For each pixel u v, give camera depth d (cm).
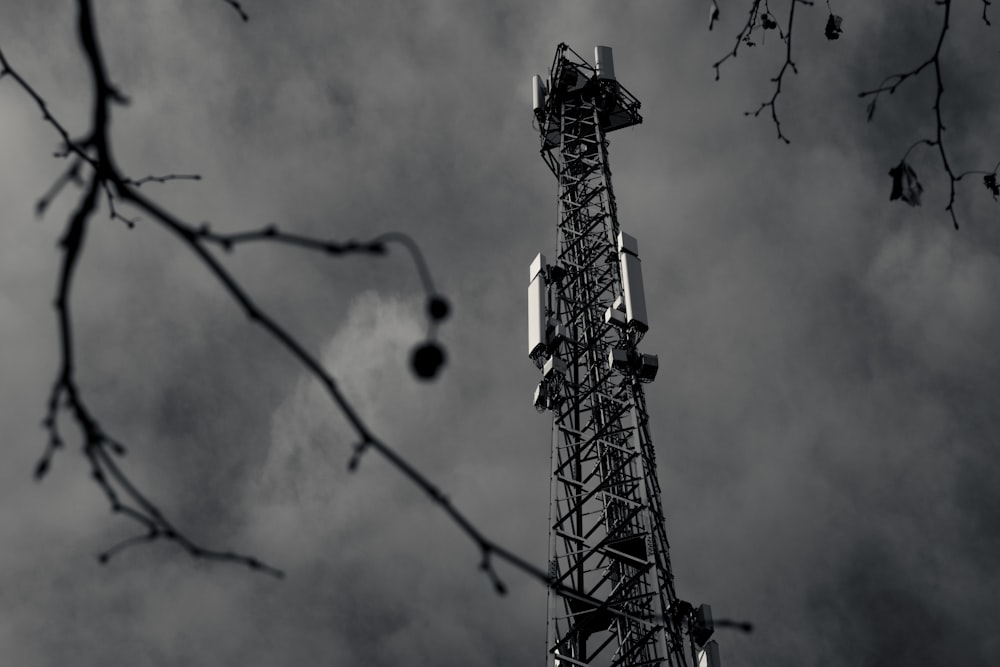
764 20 1014
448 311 441
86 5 464
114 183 465
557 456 4669
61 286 478
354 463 497
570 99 6644
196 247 463
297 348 487
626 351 4872
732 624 628
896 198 905
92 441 496
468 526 503
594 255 5553
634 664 3916
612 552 4222
